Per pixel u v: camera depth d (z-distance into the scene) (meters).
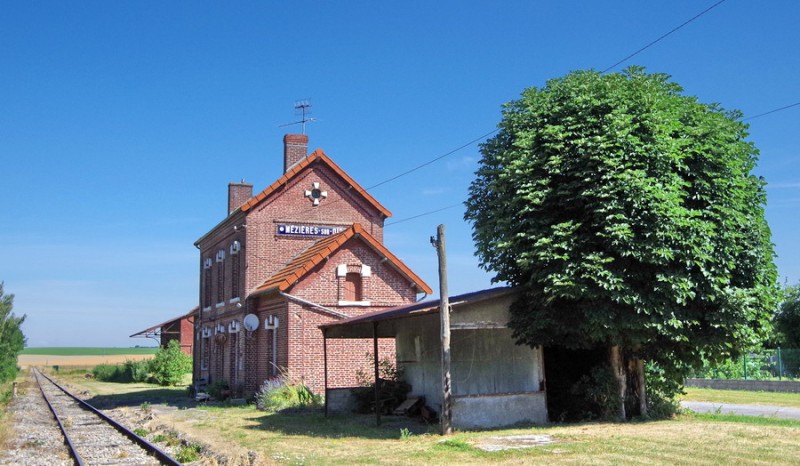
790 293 36.47
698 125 15.85
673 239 14.50
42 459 13.62
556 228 14.91
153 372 48.12
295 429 16.80
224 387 28.48
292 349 23.97
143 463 12.74
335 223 29.11
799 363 30.92
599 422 15.88
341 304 25.00
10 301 35.88
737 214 15.35
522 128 16.36
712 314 15.17
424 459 11.65
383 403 20.44
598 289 14.61
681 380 17.28
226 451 13.12
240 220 28.62
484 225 16.64
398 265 25.95
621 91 15.47
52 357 144.88
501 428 15.29
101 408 26.23
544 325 15.37
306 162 28.75
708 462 10.46
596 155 14.87
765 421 16.08
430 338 19.89
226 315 30.45
